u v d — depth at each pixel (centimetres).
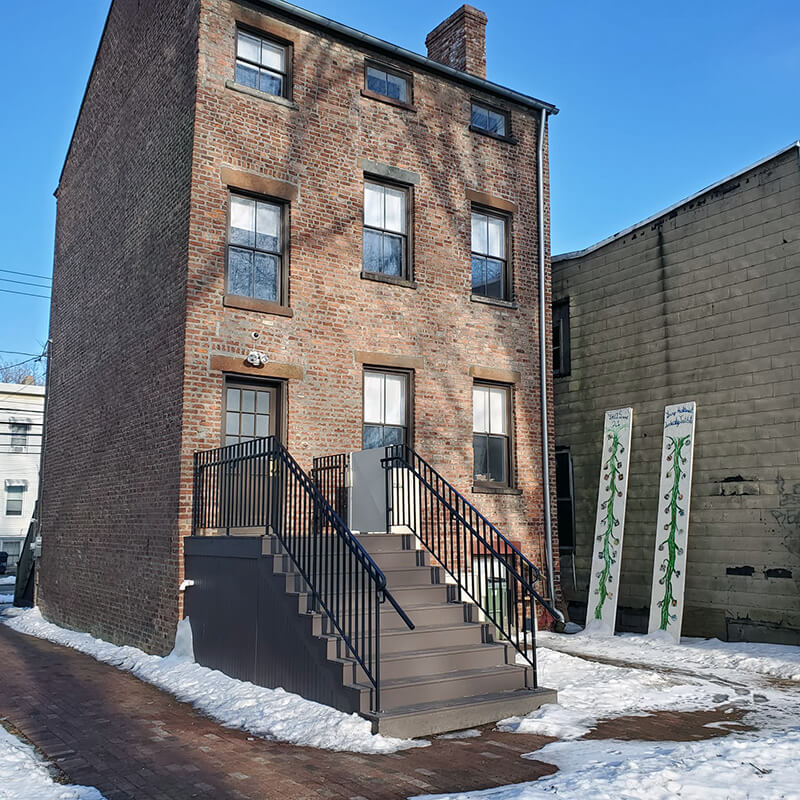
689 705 753
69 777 545
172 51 1145
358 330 1155
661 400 1301
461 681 713
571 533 1434
